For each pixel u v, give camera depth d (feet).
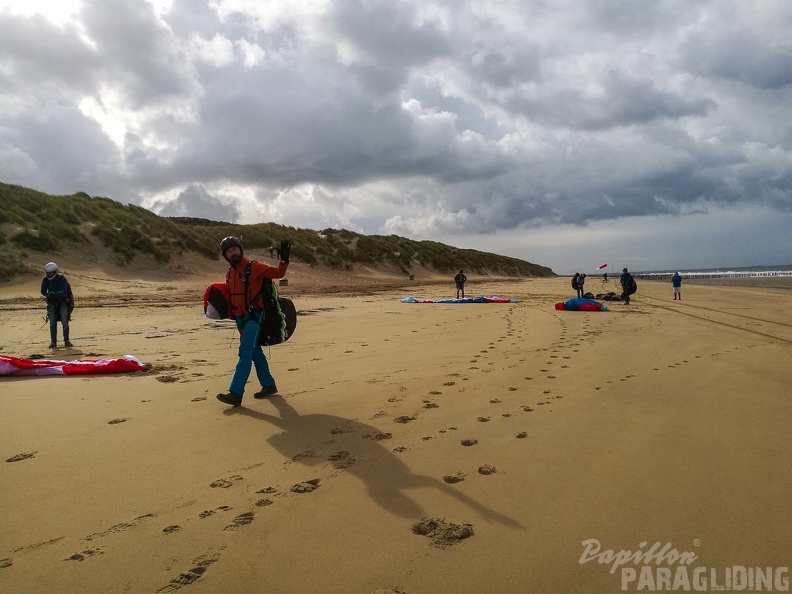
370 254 184.24
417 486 10.30
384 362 23.54
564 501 9.56
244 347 16.39
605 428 13.79
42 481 10.62
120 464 11.53
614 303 67.41
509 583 7.13
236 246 16.75
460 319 44.57
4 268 69.82
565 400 16.65
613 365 22.45
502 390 18.01
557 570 7.43
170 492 10.09
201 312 50.49
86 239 93.04
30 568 7.54
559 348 27.27
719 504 9.37
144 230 110.22
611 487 10.14
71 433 13.64
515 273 292.40
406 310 55.16
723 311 53.31
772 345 28.58
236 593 6.95
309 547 8.08
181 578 7.28
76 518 9.05
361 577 7.29
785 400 16.55
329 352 26.53
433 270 208.64
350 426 14.14
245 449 12.45
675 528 8.56
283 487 10.31
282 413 15.46
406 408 15.85
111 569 7.51
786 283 146.82
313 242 165.78
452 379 19.79
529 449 12.27
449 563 7.61
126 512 9.27
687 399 16.72
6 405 16.38
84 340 32.19
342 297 80.84
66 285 29.96
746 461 11.40
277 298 17.28
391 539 8.30
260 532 8.55
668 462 11.39
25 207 91.30
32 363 20.94
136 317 45.75
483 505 9.45
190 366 22.97
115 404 16.49
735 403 16.21
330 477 10.78
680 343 29.14
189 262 107.45
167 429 13.97
